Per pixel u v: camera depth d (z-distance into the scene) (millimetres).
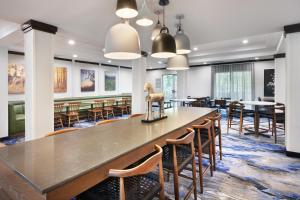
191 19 3143
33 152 1341
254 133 5160
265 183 2574
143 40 4484
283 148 4035
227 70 9164
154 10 2748
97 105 8039
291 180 2654
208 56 8203
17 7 2656
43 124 3291
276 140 4586
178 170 1736
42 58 3262
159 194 1430
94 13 2871
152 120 2496
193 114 3166
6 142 4746
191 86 10477
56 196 917
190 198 2225
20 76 6488
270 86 8141
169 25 3395
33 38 3150
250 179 2682
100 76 9734
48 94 3355
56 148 1428
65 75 8109
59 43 5613
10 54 6230
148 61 9445
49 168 1063
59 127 6344
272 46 6195
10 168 1108
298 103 3453
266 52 6906
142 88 5660
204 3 2561
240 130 5062
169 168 1779
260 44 6195
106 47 1840
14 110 5223
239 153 3730
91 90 9250
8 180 1146
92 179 1106
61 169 1050
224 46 6496
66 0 2453
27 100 3299
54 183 896
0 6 2617
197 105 6398
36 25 3156
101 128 2129
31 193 958
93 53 7238
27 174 986
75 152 1334
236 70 8945
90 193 1314
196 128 2412
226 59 8078
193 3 2557
